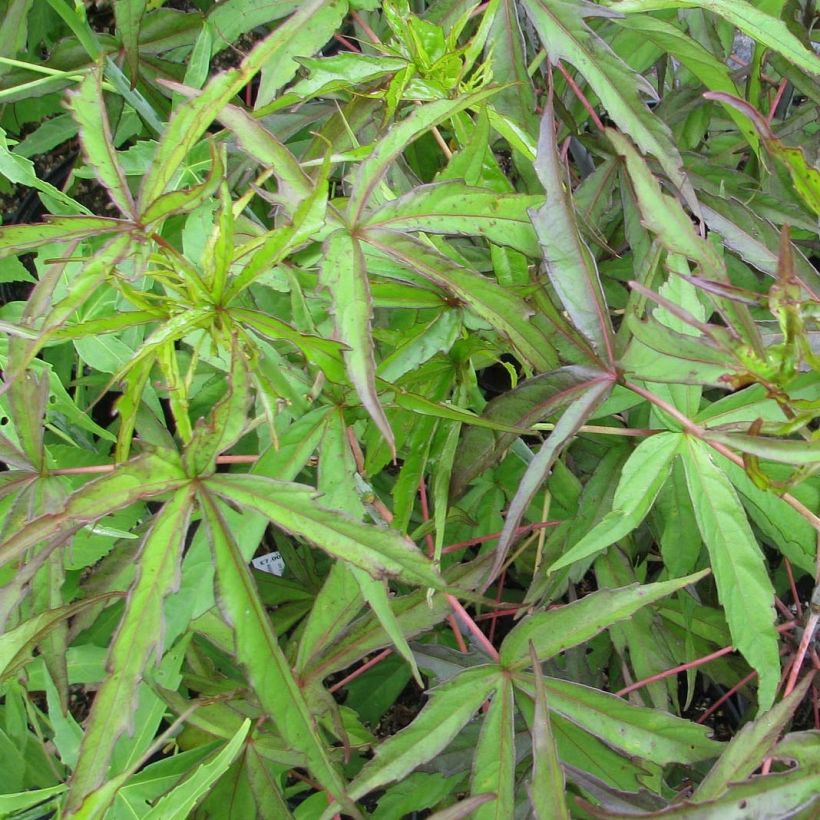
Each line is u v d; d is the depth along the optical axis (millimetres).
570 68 758
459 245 716
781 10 680
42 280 557
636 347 553
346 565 559
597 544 572
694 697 940
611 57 624
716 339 477
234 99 722
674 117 769
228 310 502
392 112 581
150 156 741
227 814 618
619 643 709
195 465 514
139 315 508
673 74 789
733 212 675
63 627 593
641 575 766
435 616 606
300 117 731
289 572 907
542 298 595
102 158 481
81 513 497
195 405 714
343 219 532
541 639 571
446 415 560
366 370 505
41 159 1123
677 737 566
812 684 688
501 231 557
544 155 547
